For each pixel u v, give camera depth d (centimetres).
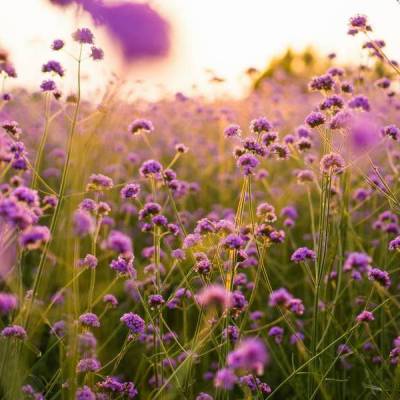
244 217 252
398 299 229
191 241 196
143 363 204
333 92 211
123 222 267
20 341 186
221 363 185
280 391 217
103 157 257
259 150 199
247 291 237
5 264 190
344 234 220
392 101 279
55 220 195
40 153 203
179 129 469
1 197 180
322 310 211
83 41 197
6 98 217
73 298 190
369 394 201
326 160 199
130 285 219
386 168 282
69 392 182
